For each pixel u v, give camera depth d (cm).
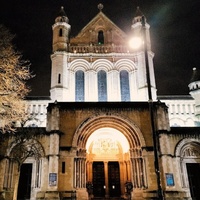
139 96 4400
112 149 3494
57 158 2823
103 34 5028
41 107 4281
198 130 3055
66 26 4906
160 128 3003
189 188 2858
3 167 2764
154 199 2739
